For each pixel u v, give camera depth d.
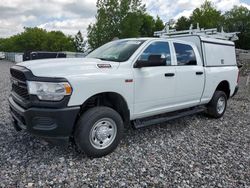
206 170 3.92
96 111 4.03
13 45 90.50
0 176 3.55
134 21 29.69
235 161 4.27
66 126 3.75
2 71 20.50
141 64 4.53
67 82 3.71
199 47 6.16
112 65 4.34
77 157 4.16
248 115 7.41
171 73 5.14
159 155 4.38
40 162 3.97
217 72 6.50
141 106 4.73
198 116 7.05
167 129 5.80
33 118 3.72
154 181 3.57
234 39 8.65
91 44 30.45
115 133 4.29
